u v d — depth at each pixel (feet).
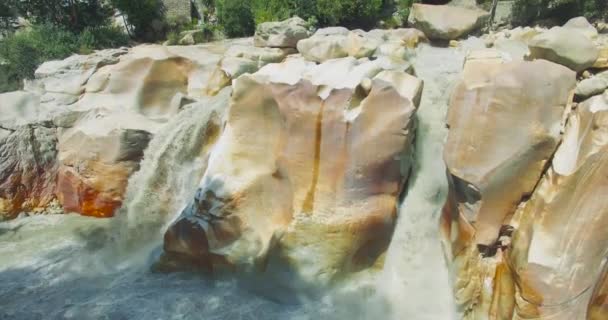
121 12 47.44
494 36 29.12
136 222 25.91
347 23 39.27
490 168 17.07
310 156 20.47
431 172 21.31
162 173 26.40
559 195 16.01
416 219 20.79
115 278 23.16
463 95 17.99
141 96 29.17
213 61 29.89
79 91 30.01
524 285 15.94
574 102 17.95
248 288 21.44
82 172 28.14
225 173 21.75
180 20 48.26
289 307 20.59
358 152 19.62
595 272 15.57
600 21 31.83
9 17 48.60
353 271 20.70
